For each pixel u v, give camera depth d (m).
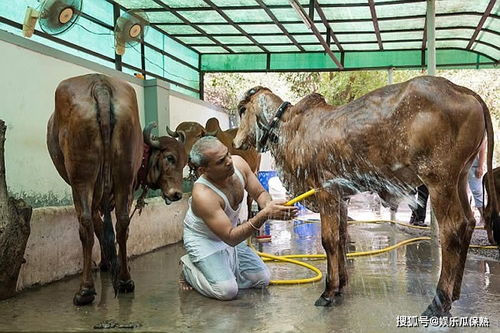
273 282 4.65
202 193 4.00
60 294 4.43
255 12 8.59
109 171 3.95
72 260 5.27
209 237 4.24
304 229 8.57
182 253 6.47
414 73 17.97
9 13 6.24
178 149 5.54
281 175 4.47
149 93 8.04
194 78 11.42
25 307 4.00
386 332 3.24
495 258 5.55
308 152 4.00
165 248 6.89
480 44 10.19
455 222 3.41
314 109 4.13
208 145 3.95
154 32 9.54
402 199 3.93
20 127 5.43
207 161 3.92
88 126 3.93
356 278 4.77
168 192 5.42
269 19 8.98
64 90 4.10
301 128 4.14
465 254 3.71
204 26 9.48
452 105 3.31
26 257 4.66
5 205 4.21
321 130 3.93
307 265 5.29
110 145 4.00
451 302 3.53
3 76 5.20
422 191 6.30
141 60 9.15
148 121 8.05
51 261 4.96
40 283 4.82
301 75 18.23
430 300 4.00
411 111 3.42
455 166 3.36
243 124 4.84
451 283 3.45
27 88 5.54
